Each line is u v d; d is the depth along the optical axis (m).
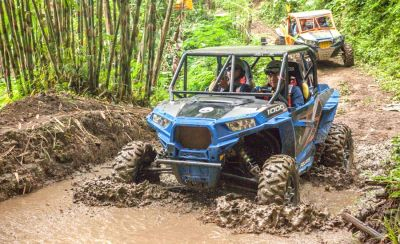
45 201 5.84
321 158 7.10
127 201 5.68
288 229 5.03
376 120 10.41
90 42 8.70
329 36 17.08
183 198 5.80
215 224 5.22
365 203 5.42
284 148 5.77
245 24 18.28
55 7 8.45
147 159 6.12
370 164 7.48
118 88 9.01
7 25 8.47
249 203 5.25
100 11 8.58
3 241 4.80
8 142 6.42
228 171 5.95
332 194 6.33
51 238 4.89
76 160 6.94
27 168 6.29
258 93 5.91
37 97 7.96
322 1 24.25
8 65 8.38
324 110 6.89
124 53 8.84
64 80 8.73
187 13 16.75
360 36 19.48
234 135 5.38
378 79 14.65
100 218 5.36
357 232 4.88
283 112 5.75
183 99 6.15
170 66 12.06
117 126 7.91
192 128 5.49
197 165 5.39
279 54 5.99
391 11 18.31
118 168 5.89
